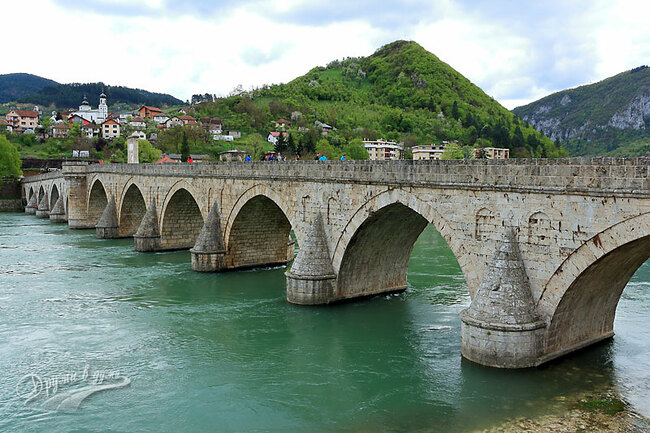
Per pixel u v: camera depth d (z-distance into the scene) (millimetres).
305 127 192625
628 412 21109
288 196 41312
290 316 36438
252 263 52500
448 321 35062
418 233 40062
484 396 23125
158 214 63406
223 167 49656
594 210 21672
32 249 65812
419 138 175625
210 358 29156
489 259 26000
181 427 21719
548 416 21062
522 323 23969
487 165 25859
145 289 44625
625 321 32438
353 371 27078
